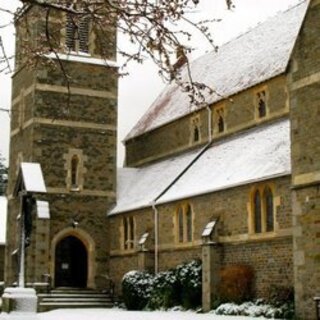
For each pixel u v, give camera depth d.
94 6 7.12
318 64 22.08
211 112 36.28
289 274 24.23
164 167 38.66
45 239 35.66
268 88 32.19
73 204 37.88
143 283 32.09
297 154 22.50
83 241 37.91
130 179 41.38
